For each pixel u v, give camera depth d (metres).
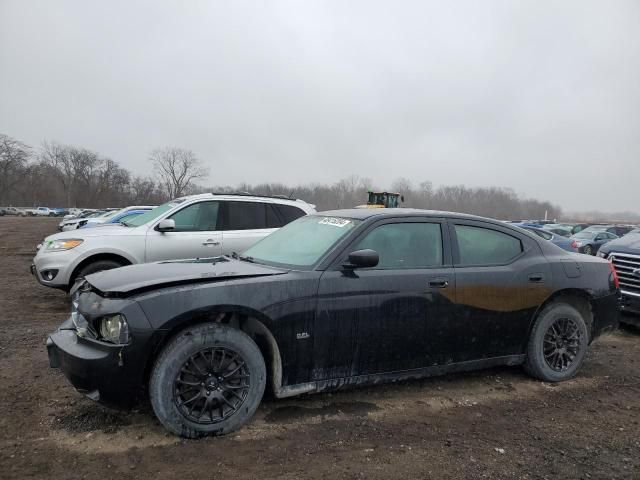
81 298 3.40
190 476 2.75
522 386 4.40
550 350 4.50
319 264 3.63
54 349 3.35
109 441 3.12
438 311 3.91
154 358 3.15
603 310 4.75
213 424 3.20
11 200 98.56
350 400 3.93
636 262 6.45
